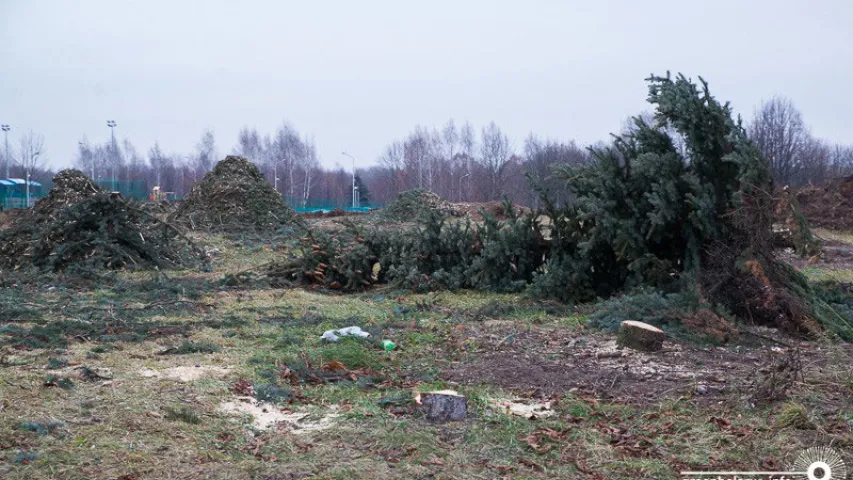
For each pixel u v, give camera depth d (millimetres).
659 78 11680
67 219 16062
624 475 4898
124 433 5355
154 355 7859
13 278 13930
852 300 11023
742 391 6602
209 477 4703
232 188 22906
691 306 9680
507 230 12953
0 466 4719
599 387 6859
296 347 8211
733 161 10703
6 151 57938
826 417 5918
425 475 4805
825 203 30422
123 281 13711
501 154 46625
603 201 11492
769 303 9680
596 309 10633
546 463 5066
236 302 11898
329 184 65750
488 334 9320
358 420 5781
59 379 6590
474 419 5887
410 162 51562
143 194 52406
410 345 8594
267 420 5863
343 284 14055
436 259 13484
